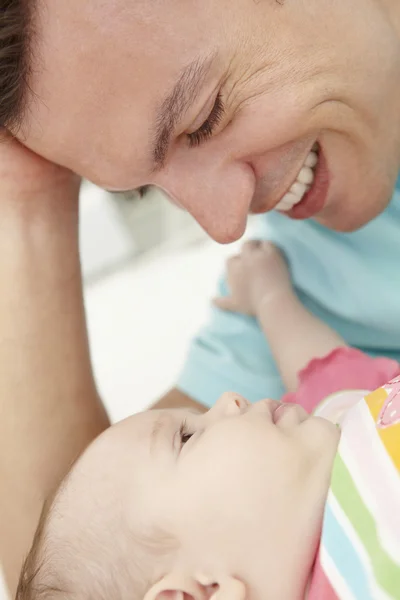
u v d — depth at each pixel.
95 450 1.04
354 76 0.98
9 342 1.16
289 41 0.92
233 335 1.42
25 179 1.15
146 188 1.15
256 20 0.90
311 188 1.13
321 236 1.37
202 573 0.93
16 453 1.15
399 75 1.04
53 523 1.02
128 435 1.04
